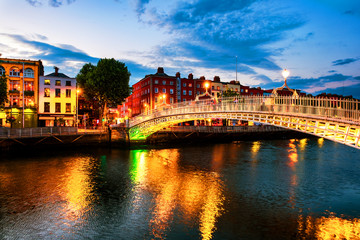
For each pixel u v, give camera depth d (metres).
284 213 14.16
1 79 34.72
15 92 48.88
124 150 38.97
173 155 34.53
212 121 71.62
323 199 16.42
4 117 46.78
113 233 12.00
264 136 60.12
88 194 17.67
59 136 38.72
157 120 39.50
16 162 28.19
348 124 15.38
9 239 11.47
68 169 25.14
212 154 35.44
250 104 24.45
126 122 43.28
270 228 12.34
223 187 19.27
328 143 50.72
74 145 40.16
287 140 57.28
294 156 33.66
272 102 21.94
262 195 17.33
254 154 35.50
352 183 20.25
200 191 18.30
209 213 14.27
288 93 55.12
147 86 71.62
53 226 12.74
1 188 18.80
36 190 18.45
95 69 50.44
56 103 53.53
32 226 12.73
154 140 46.62
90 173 23.69
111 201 16.31
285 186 19.45
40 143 36.94
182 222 13.13
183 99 72.81
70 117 54.22
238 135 55.94
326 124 17.06
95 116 61.66
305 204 15.55
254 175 23.00
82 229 12.41
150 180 21.38
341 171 24.53
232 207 15.12
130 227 12.59
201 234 11.80
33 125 48.97
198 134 51.16
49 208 15.08
